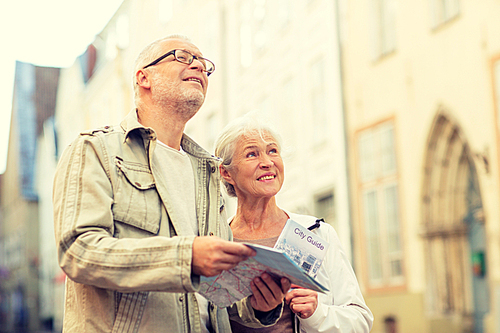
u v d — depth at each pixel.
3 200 39.47
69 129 26.41
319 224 2.74
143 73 2.30
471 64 7.10
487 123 6.87
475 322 7.25
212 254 1.69
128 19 18.77
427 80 7.80
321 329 2.35
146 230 2.00
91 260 1.74
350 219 9.08
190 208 2.27
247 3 12.30
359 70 8.98
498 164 6.74
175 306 2.00
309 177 10.16
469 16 7.14
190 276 1.69
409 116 8.09
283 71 10.97
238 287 1.97
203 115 14.12
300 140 10.44
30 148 35.91
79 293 1.94
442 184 7.70
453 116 7.39
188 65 2.28
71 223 1.82
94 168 1.95
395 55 8.33
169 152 2.28
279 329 2.49
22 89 37.75
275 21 11.27
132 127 2.12
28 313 33.09
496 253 6.82
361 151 8.90
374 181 8.66
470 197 7.55
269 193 2.67
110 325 1.88
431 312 7.68
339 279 2.62
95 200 1.88
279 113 11.12
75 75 24.94
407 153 8.09
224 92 13.16
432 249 7.71
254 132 2.73
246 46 12.33
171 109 2.27
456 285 7.55
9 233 37.53
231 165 2.73
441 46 7.57
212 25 13.79
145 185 2.05
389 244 8.38
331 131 9.56
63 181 1.93
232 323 2.54
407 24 8.14
